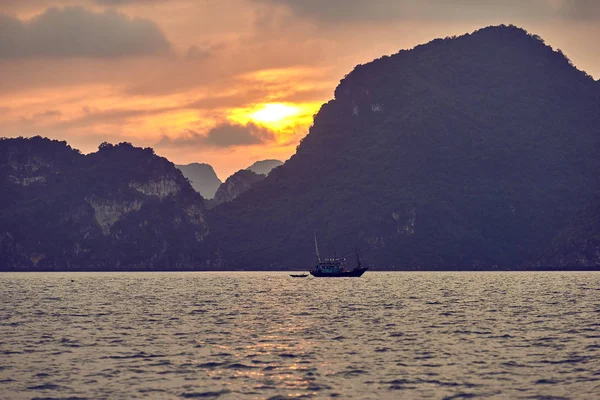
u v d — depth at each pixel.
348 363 74.75
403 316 119.19
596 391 63.31
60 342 88.75
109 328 103.19
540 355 78.69
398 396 61.94
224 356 78.69
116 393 62.91
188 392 63.25
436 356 78.38
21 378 68.06
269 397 61.75
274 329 101.56
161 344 87.06
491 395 62.19
